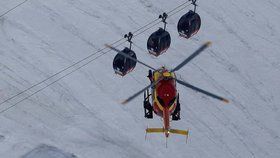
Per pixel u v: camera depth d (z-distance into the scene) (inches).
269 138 3700.8
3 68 3855.8
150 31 4200.3
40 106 3700.8
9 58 3919.8
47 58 3961.6
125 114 3715.6
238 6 4483.3
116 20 4254.4
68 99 3757.4
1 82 3777.1
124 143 3580.2
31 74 3853.3
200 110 3786.9
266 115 3823.8
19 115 3639.3
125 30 4192.9
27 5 4252.0
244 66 4089.6
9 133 3540.8
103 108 3737.7
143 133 3634.4
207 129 3693.4
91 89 3828.7
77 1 4343.0
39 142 3523.6
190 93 3865.7
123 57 3408.0
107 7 4335.6
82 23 4200.3
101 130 3629.4
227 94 3897.6
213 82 3954.2
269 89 3978.8
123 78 3907.5
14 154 3444.9
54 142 3533.5
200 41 4180.6
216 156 3575.3
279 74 4089.6
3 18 4138.8
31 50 3986.2
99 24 4212.6
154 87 3004.4
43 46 4023.1
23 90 3759.8
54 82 3831.2
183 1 4424.2
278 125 3779.5
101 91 3826.3
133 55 3447.3
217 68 4042.8
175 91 2906.0
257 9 4488.2
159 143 3597.4
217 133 3683.6
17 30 4084.6
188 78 3944.4
